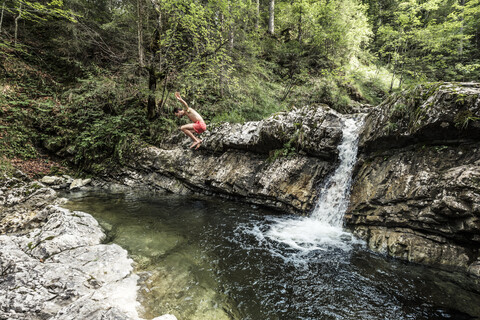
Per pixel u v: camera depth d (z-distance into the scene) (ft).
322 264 14.88
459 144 15.67
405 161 17.83
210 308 10.91
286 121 25.62
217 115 35.70
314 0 54.60
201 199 28.12
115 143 35.55
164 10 35.32
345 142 22.53
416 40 49.78
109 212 22.98
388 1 73.26
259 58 51.70
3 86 36.29
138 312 10.11
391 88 51.65
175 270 13.78
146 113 38.70
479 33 60.90
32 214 21.27
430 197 14.96
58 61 44.14
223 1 32.01
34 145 35.04
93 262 13.09
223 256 15.66
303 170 23.88
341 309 11.09
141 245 16.62
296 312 10.89
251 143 27.35
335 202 21.15
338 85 46.65
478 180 13.01
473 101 14.16
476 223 12.88
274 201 24.12
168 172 31.78
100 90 36.86
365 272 14.01
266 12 65.41
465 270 13.29
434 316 10.51
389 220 16.88
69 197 26.99
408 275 13.58
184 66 35.88
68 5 39.19
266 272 13.98
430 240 15.08
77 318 8.55
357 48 55.52
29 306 9.20
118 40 42.14
